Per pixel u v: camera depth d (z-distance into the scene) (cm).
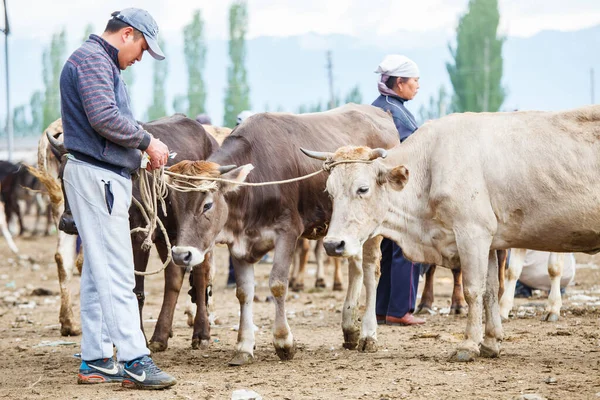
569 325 889
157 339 790
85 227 590
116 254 592
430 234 697
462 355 674
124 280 596
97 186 587
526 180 661
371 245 767
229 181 659
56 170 973
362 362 695
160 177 635
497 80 5397
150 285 1565
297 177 738
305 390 586
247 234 714
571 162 653
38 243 2545
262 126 745
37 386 626
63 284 934
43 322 1058
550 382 580
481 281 670
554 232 666
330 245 653
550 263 930
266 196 713
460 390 569
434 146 695
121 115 584
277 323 712
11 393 600
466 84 5372
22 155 6288
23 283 1597
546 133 667
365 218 668
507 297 945
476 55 5381
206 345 811
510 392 558
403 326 933
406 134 942
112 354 630
